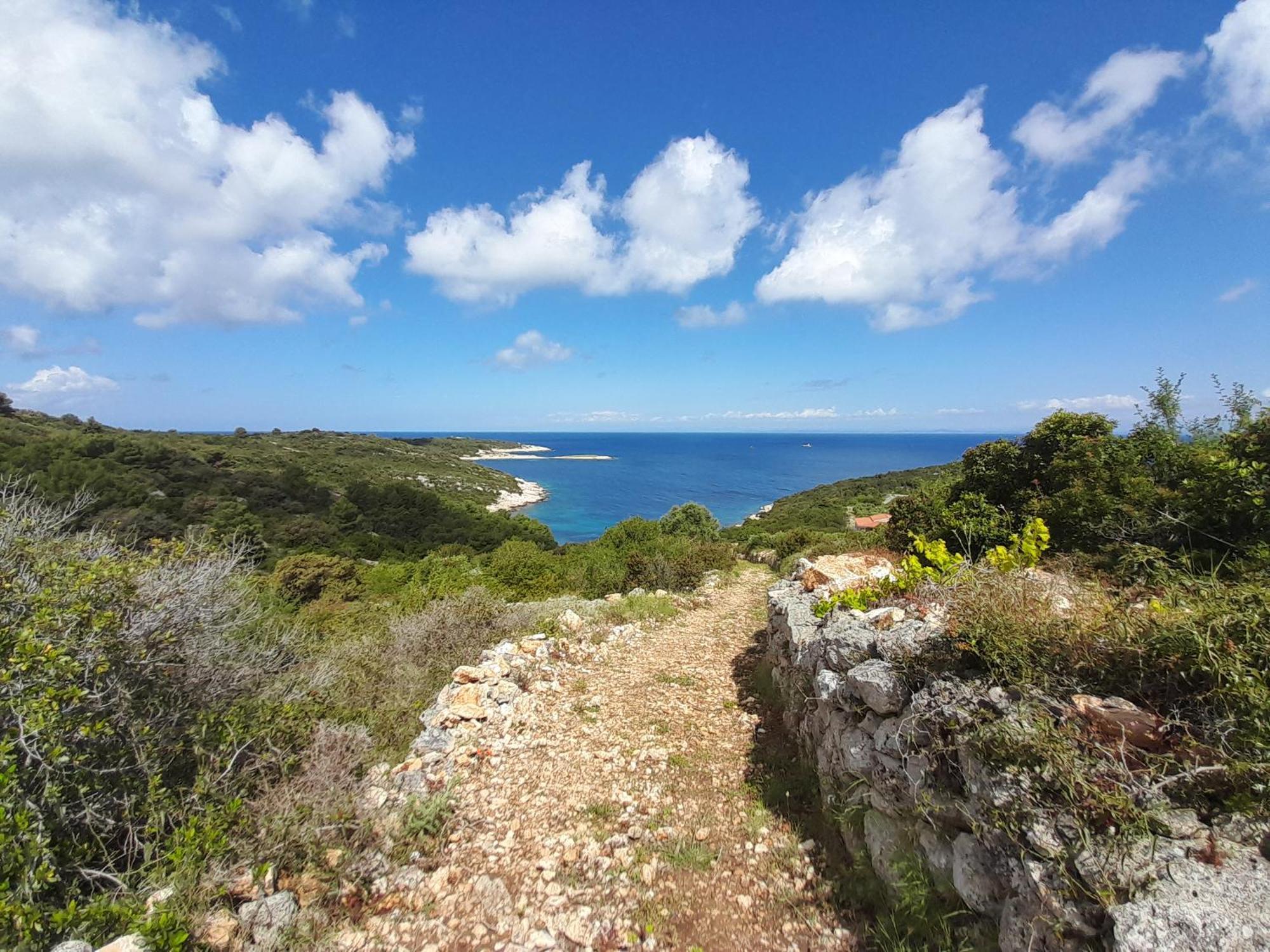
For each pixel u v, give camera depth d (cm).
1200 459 557
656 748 522
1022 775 222
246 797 383
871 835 311
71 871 304
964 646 280
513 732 555
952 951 242
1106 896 180
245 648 543
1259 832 179
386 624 942
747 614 1170
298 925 298
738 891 331
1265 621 218
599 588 1578
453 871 357
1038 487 941
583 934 306
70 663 338
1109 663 248
